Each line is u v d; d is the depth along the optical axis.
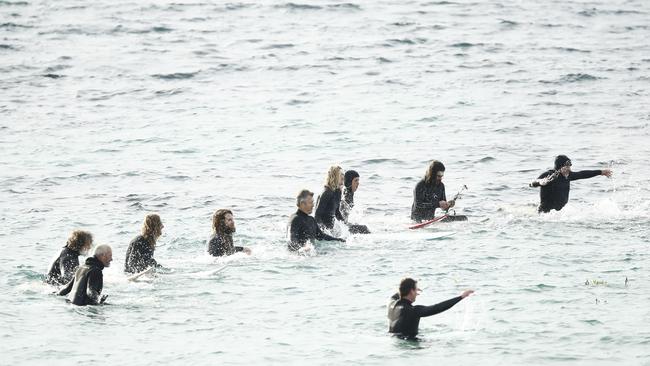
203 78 183.25
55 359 61.53
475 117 154.62
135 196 113.75
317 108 162.12
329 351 63.03
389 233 94.94
